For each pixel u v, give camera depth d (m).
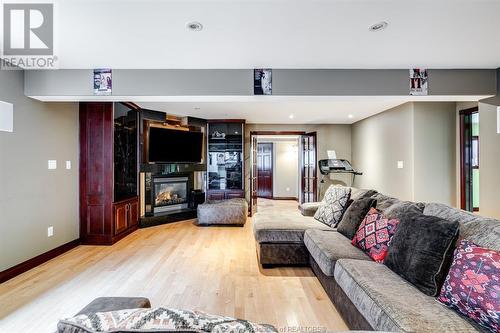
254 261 3.33
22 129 3.01
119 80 3.04
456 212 1.92
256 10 1.91
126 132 4.57
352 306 1.85
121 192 4.38
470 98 3.22
